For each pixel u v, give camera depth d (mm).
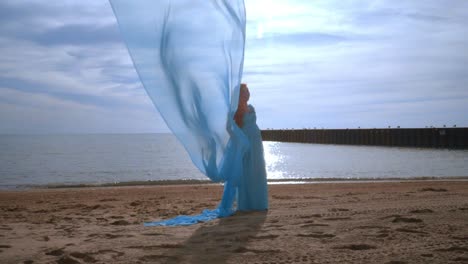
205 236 5164
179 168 29188
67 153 50406
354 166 29969
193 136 6691
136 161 37125
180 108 6562
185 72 6566
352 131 79062
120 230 5797
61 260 4109
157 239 5059
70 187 16953
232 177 7066
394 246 4434
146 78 6438
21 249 4660
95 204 9789
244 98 7457
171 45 6465
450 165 30297
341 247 4449
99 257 4262
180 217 6820
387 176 22203
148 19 6371
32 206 9562
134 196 11695
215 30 6684
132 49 6398
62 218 7273
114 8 6340
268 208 7582
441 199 8500
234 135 6914
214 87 6715
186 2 6520
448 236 4820
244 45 6895
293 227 5543
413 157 40000
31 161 37156
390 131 70188
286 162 34594
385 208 7000
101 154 48188
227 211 7078
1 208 9055
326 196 9789
